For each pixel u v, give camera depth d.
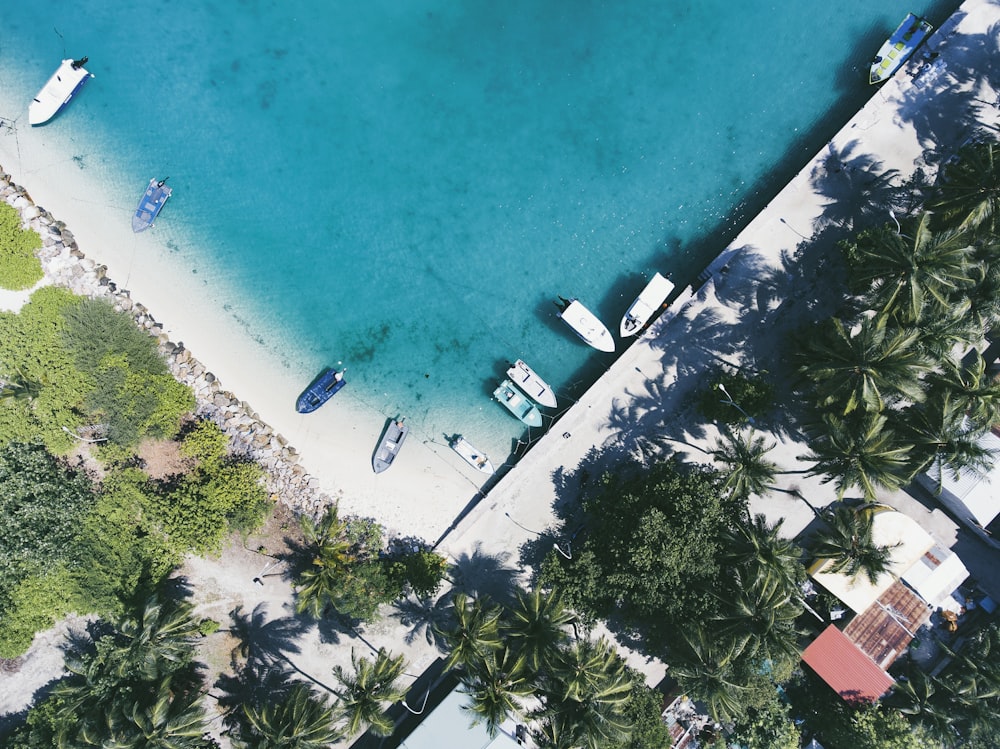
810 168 40.53
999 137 39.75
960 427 33.81
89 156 41.88
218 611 40.94
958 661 38.31
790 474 41.03
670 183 41.84
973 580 40.50
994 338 39.88
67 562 38.47
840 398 34.75
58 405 39.94
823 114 41.50
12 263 40.62
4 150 41.69
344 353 42.22
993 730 35.59
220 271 41.97
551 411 42.00
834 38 41.34
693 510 35.19
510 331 41.94
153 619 36.56
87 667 36.94
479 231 41.84
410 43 41.84
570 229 42.00
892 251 33.19
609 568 36.72
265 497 40.59
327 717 36.19
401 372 42.22
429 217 41.91
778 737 37.16
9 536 37.34
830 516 39.06
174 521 38.81
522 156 41.97
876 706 37.50
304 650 41.19
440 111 41.94
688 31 41.69
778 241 40.88
